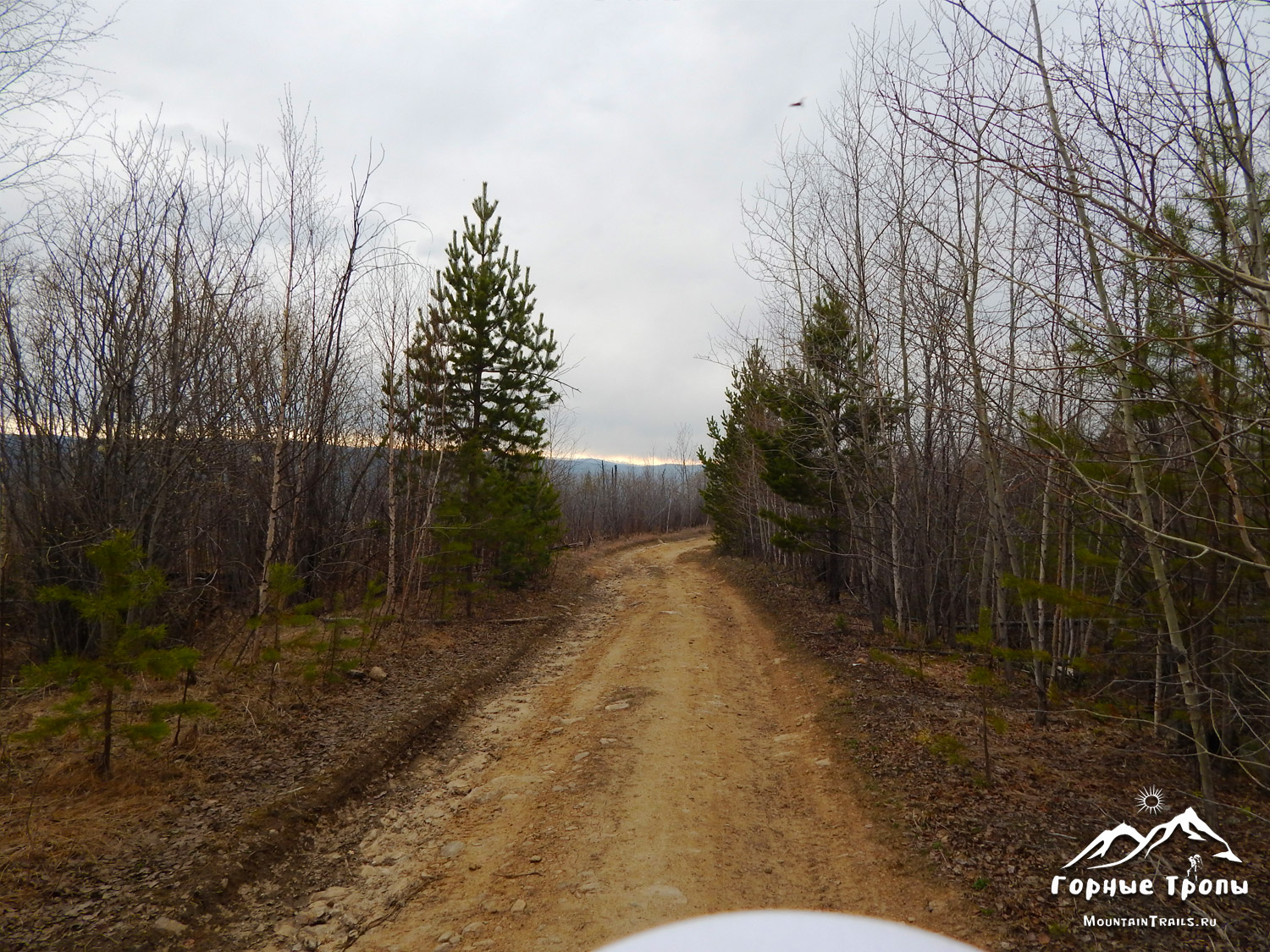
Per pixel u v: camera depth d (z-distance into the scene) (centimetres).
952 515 1382
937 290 961
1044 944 417
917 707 912
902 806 617
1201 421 475
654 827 602
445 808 673
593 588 2488
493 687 1120
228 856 527
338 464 1753
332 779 682
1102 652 855
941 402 1188
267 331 1434
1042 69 510
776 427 1941
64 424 1134
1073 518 798
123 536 632
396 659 1184
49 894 468
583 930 451
